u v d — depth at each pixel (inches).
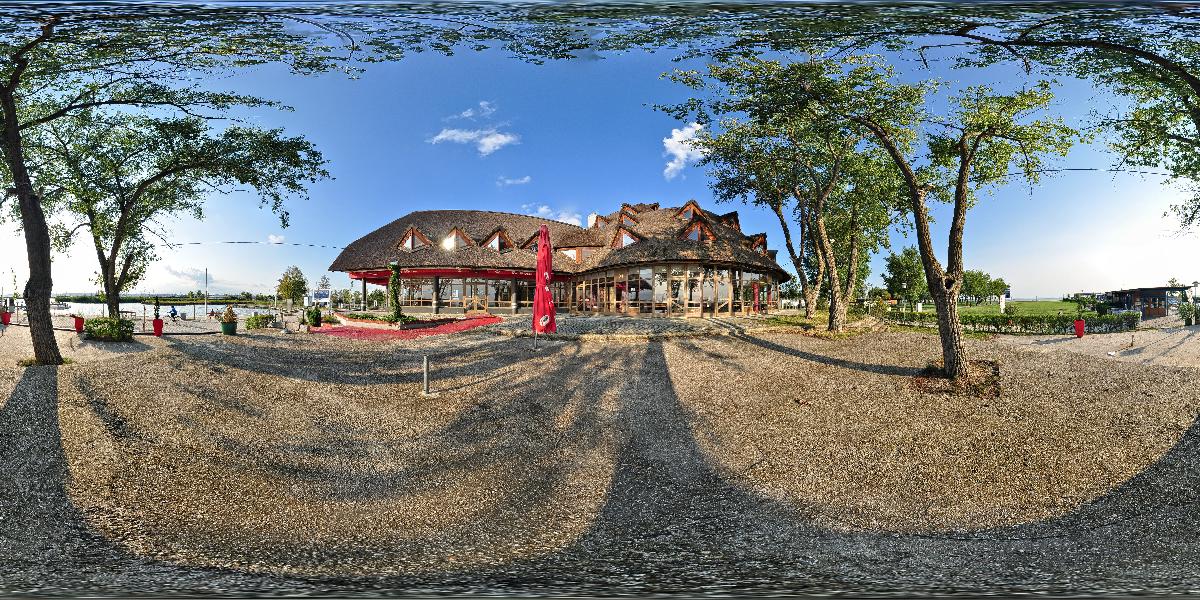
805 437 312.2
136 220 724.0
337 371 455.8
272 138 611.2
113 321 567.2
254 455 269.6
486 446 295.7
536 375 446.3
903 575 164.7
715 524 210.8
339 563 172.1
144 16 268.8
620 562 176.2
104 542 182.2
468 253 1093.8
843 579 161.2
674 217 1040.2
